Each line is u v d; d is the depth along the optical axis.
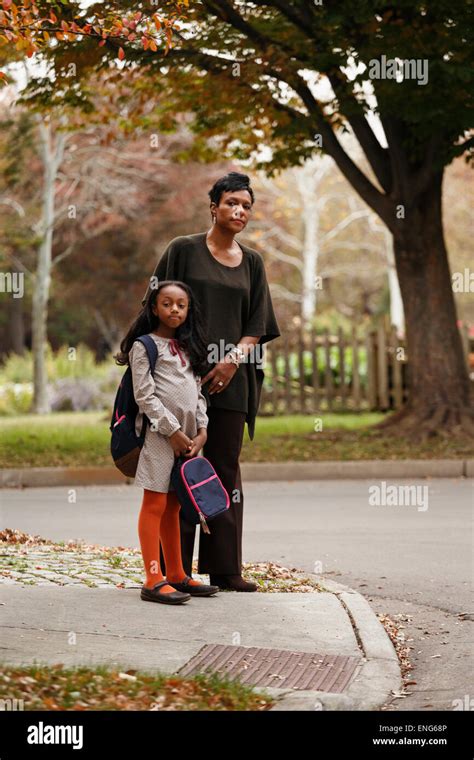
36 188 34.03
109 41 15.68
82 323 59.97
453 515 13.19
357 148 51.44
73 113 19.33
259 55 16.62
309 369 26.62
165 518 8.02
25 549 10.12
